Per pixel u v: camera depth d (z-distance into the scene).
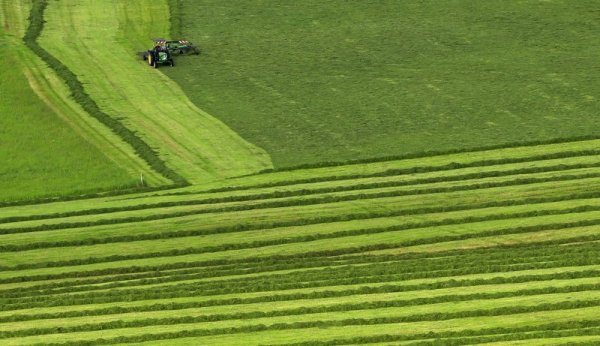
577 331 152.62
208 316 167.50
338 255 191.88
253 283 180.25
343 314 165.25
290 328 161.50
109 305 176.12
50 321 170.88
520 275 174.50
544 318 158.00
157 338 161.38
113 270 191.88
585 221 195.75
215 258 193.25
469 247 190.25
